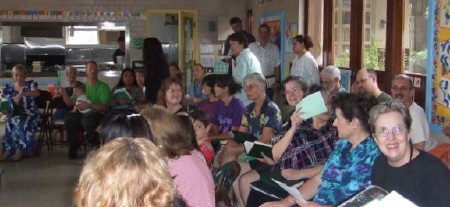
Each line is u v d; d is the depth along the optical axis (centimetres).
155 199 168
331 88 549
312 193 351
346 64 666
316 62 716
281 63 841
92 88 779
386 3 561
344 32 674
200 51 1205
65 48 1200
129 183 167
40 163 738
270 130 459
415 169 255
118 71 1159
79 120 761
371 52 598
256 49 819
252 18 1084
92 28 1208
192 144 297
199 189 275
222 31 1209
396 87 430
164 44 1198
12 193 597
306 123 392
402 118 257
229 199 372
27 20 1180
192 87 718
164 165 177
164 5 1210
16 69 766
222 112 539
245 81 478
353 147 314
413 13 519
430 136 460
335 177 314
